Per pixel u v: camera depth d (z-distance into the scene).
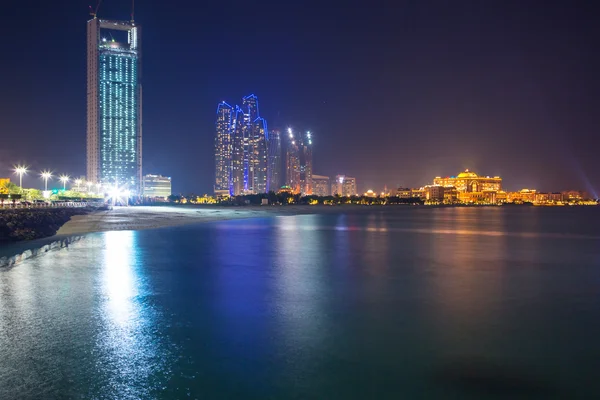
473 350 14.97
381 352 14.77
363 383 12.49
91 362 13.87
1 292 23.08
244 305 20.81
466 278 27.97
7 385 12.28
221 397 11.68
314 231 67.75
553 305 21.02
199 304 20.94
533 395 11.79
